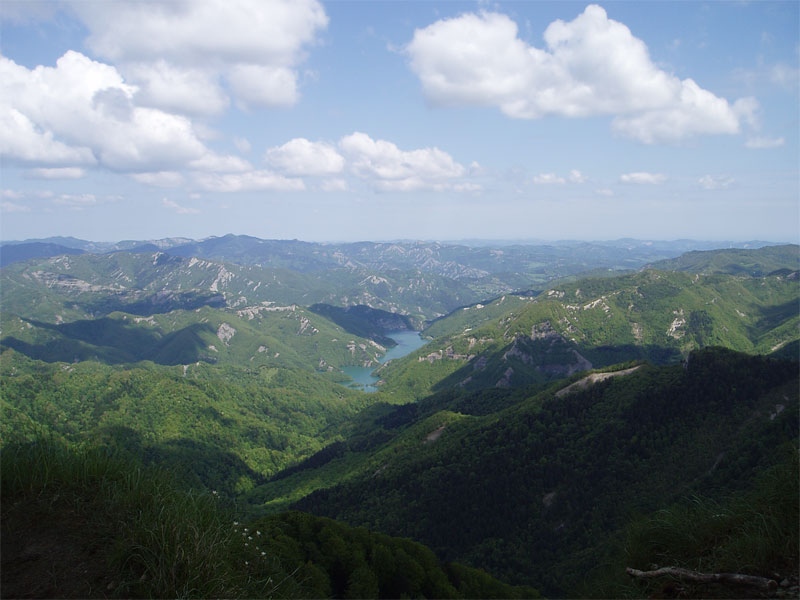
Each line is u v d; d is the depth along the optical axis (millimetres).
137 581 6098
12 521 6859
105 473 8102
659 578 8070
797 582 6867
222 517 8539
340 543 32156
